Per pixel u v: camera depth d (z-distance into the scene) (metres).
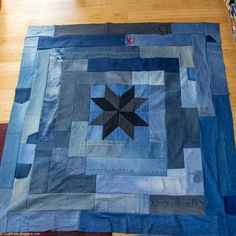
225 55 1.28
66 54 1.31
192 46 1.29
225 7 1.40
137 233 0.99
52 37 1.37
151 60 1.27
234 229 0.97
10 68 1.35
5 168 1.12
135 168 1.08
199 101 1.17
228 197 1.02
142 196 1.04
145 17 1.42
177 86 1.20
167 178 1.06
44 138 1.15
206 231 0.97
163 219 1.00
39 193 1.06
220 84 1.21
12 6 1.53
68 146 1.13
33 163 1.11
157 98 1.19
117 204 1.03
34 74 1.29
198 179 1.04
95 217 1.02
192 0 1.44
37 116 1.20
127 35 1.34
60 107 1.20
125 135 1.13
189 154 1.08
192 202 1.02
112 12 1.45
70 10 1.49
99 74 1.25
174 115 1.15
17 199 1.06
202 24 1.35
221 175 1.05
